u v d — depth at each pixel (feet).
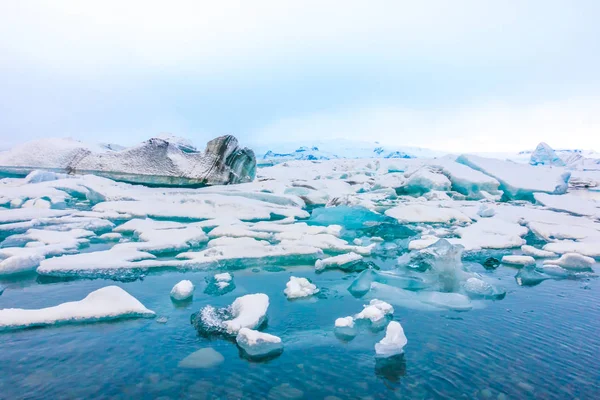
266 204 37.47
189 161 50.70
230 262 19.16
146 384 8.48
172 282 16.31
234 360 9.69
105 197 37.93
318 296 15.01
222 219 29.86
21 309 11.74
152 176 50.01
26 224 26.07
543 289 16.40
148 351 10.06
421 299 14.71
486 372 9.24
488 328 11.99
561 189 54.39
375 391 8.36
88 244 22.79
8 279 16.05
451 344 10.78
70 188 41.70
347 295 15.20
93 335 10.96
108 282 16.02
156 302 13.88
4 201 34.78
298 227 28.43
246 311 12.14
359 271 18.79
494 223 29.86
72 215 30.81
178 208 33.68
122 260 18.06
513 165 61.93
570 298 15.16
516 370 9.36
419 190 60.08
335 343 10.80
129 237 24.91
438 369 9.36
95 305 12.20
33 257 17.53
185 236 23.31
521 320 12.71
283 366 9.43
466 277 17.12
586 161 150.00
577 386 8.66
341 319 11.78
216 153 49.96
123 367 9.21
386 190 57.11
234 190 44.27
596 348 10.61
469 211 39.19
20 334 10.91
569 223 32.19
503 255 22.77
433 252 18.52
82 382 8.51
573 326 12.21
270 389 8.39
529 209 37.68
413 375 9.05
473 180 55.47
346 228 31.60
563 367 9.54
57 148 55.31
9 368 9.04
